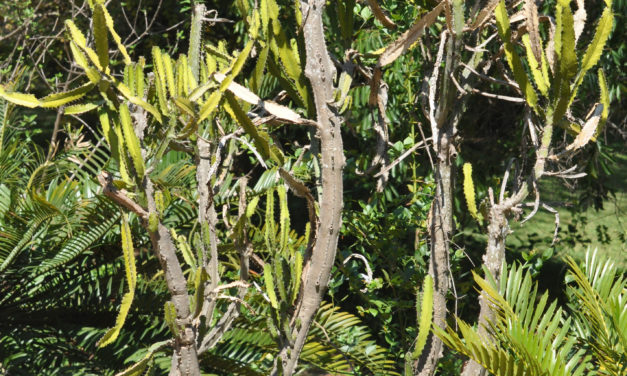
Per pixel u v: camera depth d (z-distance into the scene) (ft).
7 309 14.25
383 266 13.12
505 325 9.02
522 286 9.14
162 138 6.37
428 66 8.95
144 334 13.85
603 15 6.79
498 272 8.39
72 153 15.34
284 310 6.94
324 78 6.77
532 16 7.11
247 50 6.35
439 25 12.11
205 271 6.38
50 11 25.89
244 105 7.26
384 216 12.51
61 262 13.43
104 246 15.31
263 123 7.01
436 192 8.28
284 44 6.88
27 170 15.93
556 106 7.25
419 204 12.25
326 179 6.78
